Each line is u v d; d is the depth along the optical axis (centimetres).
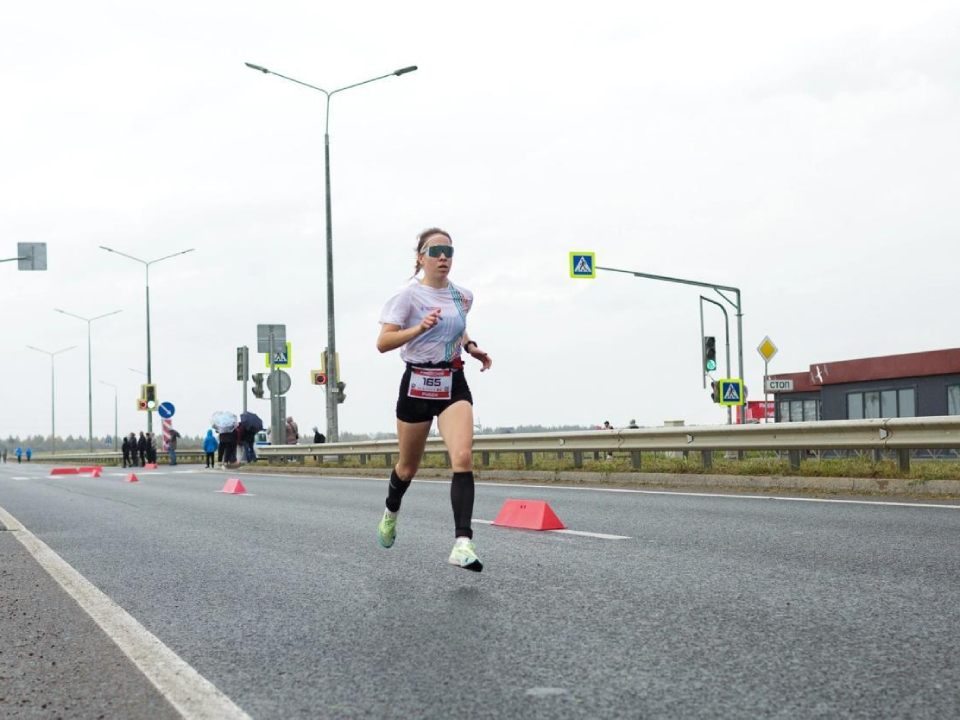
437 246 542
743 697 318
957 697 311
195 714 318
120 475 2656
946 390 3438
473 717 306
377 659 383
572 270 3158
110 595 559
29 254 3045
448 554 672
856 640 389
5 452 9019
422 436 575
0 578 641
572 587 526
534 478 1645
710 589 510
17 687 360
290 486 1758
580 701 319
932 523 779
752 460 1403
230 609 501
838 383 3838
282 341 3434
